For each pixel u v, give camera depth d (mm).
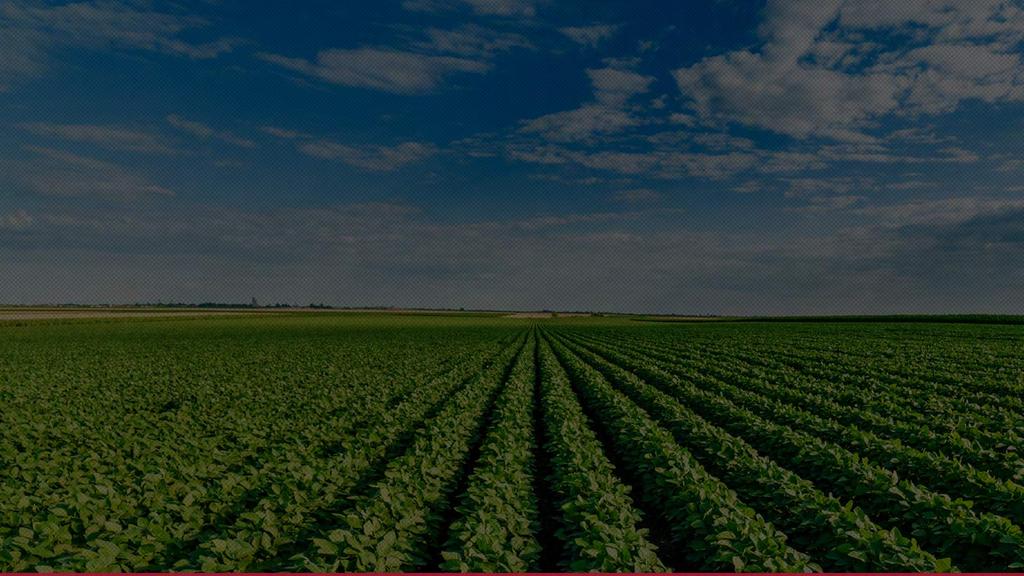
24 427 16734
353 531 8789
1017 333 61188
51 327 86000
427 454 13383
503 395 22641
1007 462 12781
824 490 12359
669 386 25969
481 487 10836
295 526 9477
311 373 32625
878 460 13844
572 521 9711
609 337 72875
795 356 40500
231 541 8273
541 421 20656
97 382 28688
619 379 28125
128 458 14234
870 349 44438
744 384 26828
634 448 14672
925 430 15305
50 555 8047
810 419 17484
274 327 95125
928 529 9359
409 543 8930
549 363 37062
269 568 8172
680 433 17422
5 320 94812
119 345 55906
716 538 8523
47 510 9805
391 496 10211
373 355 45812
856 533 8445
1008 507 10289
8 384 27625
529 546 8734
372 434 15641
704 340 61594
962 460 13719
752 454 13445
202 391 25375
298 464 12391
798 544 9641
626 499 10688
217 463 13859
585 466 12586
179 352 48500
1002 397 22328
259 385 27906
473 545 8352
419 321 130500
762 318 147500
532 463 13859
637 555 8359
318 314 160125
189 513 9836
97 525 8969
